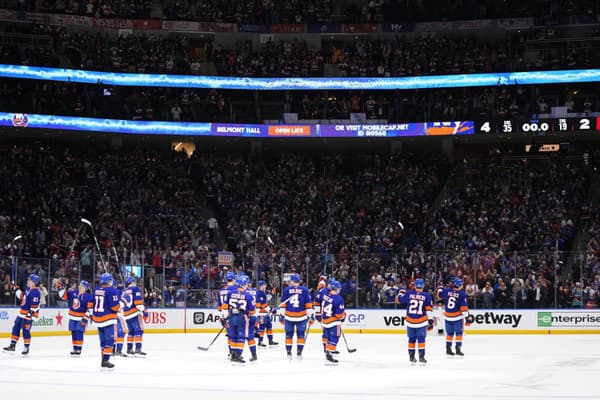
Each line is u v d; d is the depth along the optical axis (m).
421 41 45.00
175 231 38.06
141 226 37.84
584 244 37.44
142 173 41.47
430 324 17.23
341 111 43.44
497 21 43.56
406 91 45.56
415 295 17.27
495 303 31.61
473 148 45.22
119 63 42.62
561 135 42.28
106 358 15.42
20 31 43.16
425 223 39.34
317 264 32.56
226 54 44.72
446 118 42.19
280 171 42.72
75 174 40.69
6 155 40.56
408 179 41.53
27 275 27.86
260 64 43.94
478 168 42.38
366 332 32.09
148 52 43.97
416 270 31.94
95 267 29.91
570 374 15.35
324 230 38.81
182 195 40.31
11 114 39.03
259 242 37.94
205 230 38.66
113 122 41.22
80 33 44.53
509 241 36.69
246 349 22.23
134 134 43.03
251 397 11.34
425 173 42.09
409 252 34.88
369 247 37.69
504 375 15.05
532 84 44.12
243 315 16.75
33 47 42.19
